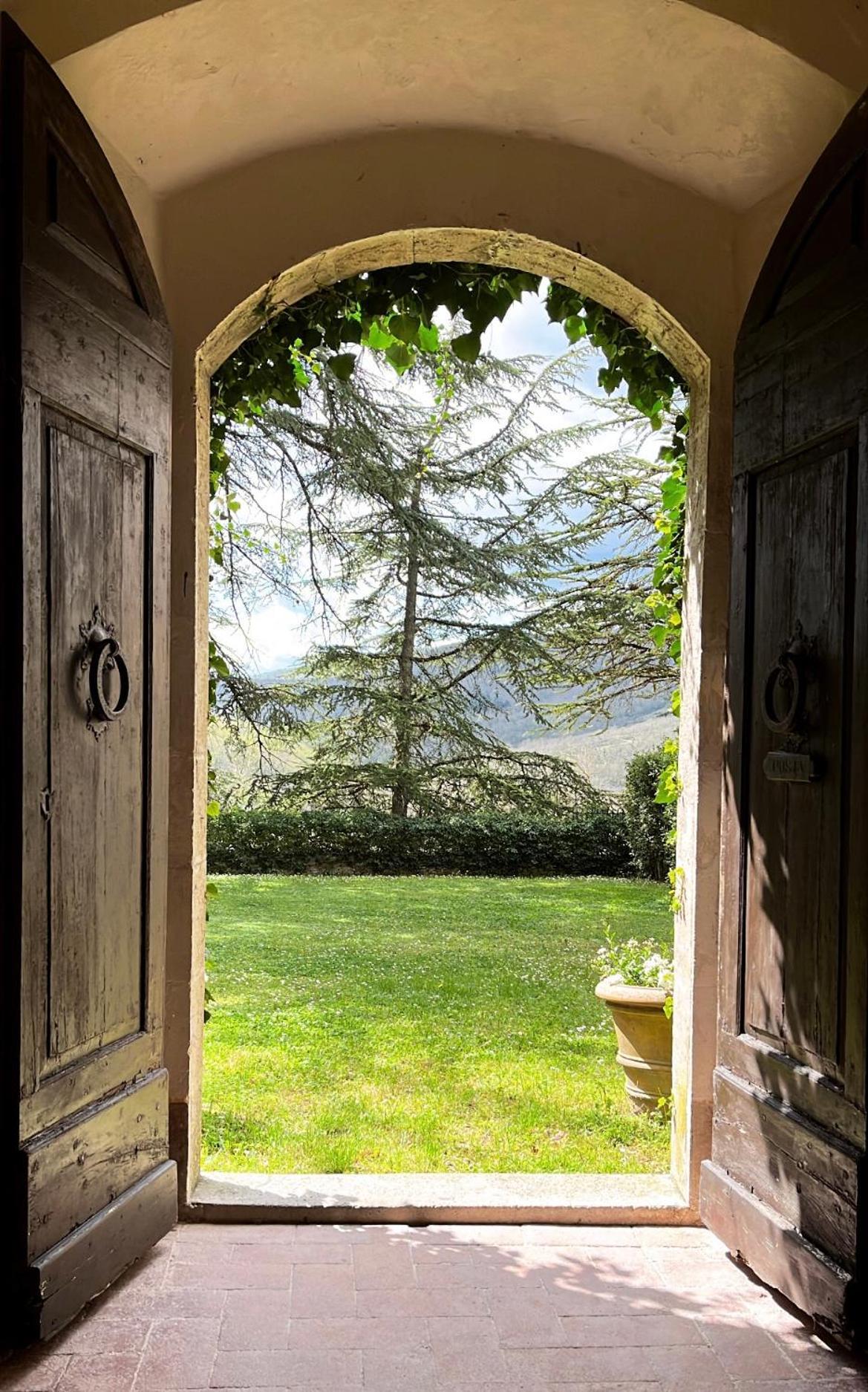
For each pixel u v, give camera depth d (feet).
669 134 9.66
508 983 23.98
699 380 10.75
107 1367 7.59
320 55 8.84
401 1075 16.78
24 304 7.06
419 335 11.97
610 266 10.27
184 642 10.21
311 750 48.60
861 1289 7.37
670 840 12.37
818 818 8.22
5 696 7.04
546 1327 8.31
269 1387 7.38
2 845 7.05
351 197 10.12
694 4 8.21
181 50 8.45
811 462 8.47
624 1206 10.37
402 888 39.22
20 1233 7.09
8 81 7.00
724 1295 8.90
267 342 11.71
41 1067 7.39
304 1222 10.23
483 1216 10.32
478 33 8.70
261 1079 16.43
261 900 36.06
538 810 47.88
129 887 8.81
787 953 8.75
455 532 48.11
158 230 10.00
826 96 8.64
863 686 7.54
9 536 7.02
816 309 8.37
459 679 48.62
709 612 10.44
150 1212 8.99
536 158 10.21
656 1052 14.73
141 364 9.00
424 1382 7.48
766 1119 8.89
